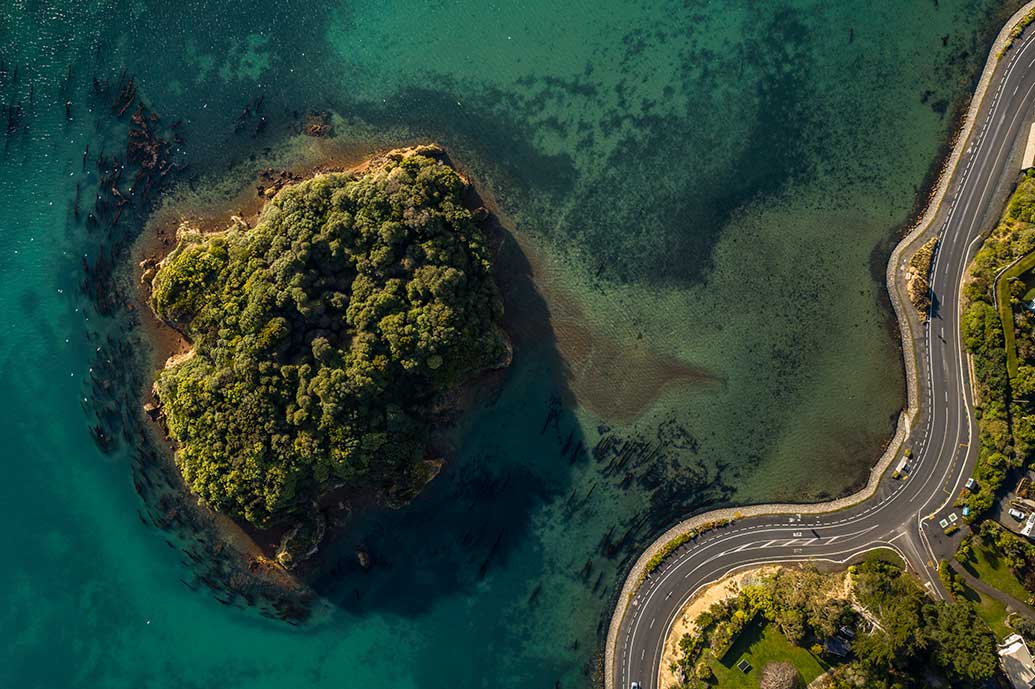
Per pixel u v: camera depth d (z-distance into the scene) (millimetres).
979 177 86250
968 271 85688
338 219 80188
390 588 88562
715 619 83750
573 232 88312
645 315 87875
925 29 88000
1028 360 83562
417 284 79562
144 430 90125
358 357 78312
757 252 87625
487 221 88188
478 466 88062
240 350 80312
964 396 85000
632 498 87312
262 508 83438
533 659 87438
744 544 85875
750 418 87062
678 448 87250
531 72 89250
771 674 81688
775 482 86500
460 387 86812
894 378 86250
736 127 88188
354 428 79188
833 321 87062
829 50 88312
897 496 85188
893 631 78438
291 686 89125
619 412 87750
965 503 83812
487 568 88062
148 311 90312
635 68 88812
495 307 84500
